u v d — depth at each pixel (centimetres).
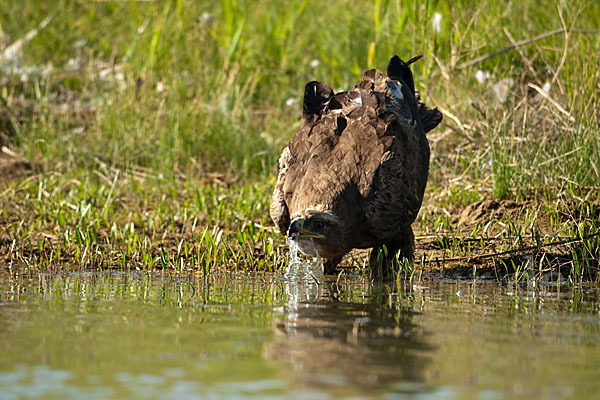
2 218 1859
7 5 3195
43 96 2672
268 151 2341
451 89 2255
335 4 3022
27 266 1546
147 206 1997
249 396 747
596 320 1092
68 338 960
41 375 811
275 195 1522
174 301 1209
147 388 770
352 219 1407
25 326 1023
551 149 1939
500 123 1989
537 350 925
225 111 2436
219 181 2248
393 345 939
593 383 799
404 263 1450
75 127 2523
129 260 1578
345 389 771
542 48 2316
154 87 2567
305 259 1463
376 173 1424
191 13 2902
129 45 2867
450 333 1004
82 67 2884
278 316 1098
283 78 2731
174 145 2330
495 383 797
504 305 1206
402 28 2473
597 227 1631
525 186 1880
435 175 2084
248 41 2852
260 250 1658
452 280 1478
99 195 2023
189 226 1823
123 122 2395
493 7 2481
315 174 1436
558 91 2150
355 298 1259
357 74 2577
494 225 1728
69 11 3183
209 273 1500
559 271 1476
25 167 2284
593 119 1888
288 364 853
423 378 811
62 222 1780
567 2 2397
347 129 1488
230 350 909
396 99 1603
